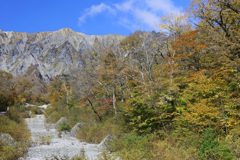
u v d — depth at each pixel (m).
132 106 12.51
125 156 8.52
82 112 22.97
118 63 23.06
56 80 37.75
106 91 23.39
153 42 20.83
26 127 19.38
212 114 9.14
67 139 15.80
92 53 29.47
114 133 13.44
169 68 16.88
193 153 7.94
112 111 18.69
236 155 6.99
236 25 15.69
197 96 10.99
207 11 16.97
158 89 13.78
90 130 15.72
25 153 10.23
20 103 37.75
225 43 13.77
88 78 24.34
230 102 10.13
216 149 7.11
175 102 12.34
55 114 27.30
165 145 9.11
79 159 8.62
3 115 17.98
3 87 35.12
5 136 11.41
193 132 9.66
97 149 11.58
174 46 17.25
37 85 71.44
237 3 14.80
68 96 32.44
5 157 8.88
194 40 16.80
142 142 9.76
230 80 12.30
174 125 10.89
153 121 11.94
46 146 12.48
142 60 20.34
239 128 8.92
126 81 21.31
